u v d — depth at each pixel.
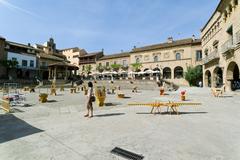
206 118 7.85
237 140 5.01
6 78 40.25
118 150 4.45
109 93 22.89
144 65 50.47
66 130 6.20
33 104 12.70
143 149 4.48
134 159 3.97
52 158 4.11
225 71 21.98
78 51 67.88
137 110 10.18
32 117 8.46
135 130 6.10
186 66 42.97
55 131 6.11
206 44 32.66
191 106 11.38
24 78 44.56
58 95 20.03
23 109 10.63
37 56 49.47
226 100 14.33
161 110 10.06
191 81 39.12
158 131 5.95
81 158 4.08
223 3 22.39
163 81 36.34
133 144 4.83
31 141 5.21
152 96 18.95
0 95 18.72
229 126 6.48
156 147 4.59
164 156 4.08
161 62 47.22
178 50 44.44
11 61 40.31
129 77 51.41
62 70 48.75
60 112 9.74
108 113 9.30
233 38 19.09
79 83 39.25
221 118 7.82
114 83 38.47
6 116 8.65
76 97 17.78
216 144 4.73
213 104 12.18
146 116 8.42
